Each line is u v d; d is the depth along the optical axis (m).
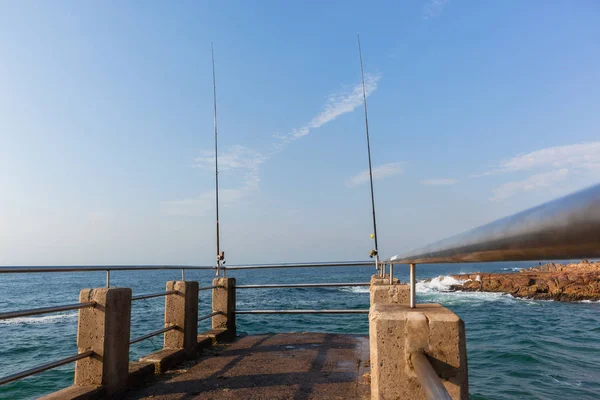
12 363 11.55
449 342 1.92
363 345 5.88
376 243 6.36
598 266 46.38
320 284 6.40
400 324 1.98
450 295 35.84
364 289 42.53
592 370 11.14
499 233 0.68
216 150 7.34
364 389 3.97
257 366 4.84
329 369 4.66
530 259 0.63
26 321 19.67
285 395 3.85
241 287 6.89
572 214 0.38
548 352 13.33
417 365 1.74
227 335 6.51
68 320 20.03
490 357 12.73
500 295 35.47
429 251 1.52
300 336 6.62
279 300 30.52
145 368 4.42
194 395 3.89
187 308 5.29
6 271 2.94
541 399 8.88
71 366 10.89
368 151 7.06
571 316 22.78
